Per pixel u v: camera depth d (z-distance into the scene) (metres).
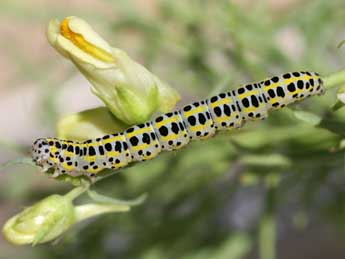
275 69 0.18
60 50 0.12
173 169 0.17
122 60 0.12
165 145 0.12
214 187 0.18
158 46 0.18
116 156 0.12
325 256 0.26
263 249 0.16
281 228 0.25
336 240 0.25
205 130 0.12
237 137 0.15
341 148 0.13
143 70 0.12
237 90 0.12
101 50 0.12
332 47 0.18
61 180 0.12
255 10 0.18
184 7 0.18
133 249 0.18
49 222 0.12
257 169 0.15
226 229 0.18
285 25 0.18
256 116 0.12
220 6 0.17
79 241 0.17
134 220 0.18
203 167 0.17
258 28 0.17
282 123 0.16
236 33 0.17
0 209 0.23
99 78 0.12
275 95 0.12
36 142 0.12
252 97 0.12
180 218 0.18
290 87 0.12
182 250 0.18
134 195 0.18
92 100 0.26
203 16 0.18
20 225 0.12
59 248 0.18
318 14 0.17
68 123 0.12
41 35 0.27
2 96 0.29
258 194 0.20
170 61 0.18
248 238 0.18
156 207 0.18
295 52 0.20
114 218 0.17
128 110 0.12
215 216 0.19
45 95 0.20
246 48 0.17
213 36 0.18
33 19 0.20
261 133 0.15
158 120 0.12
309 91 0.12
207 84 0.18
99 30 0.19
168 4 0.18
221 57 0.18
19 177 0.19
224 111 0.12
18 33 0.28
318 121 0.12
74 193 0.12
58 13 0.20
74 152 0.12
